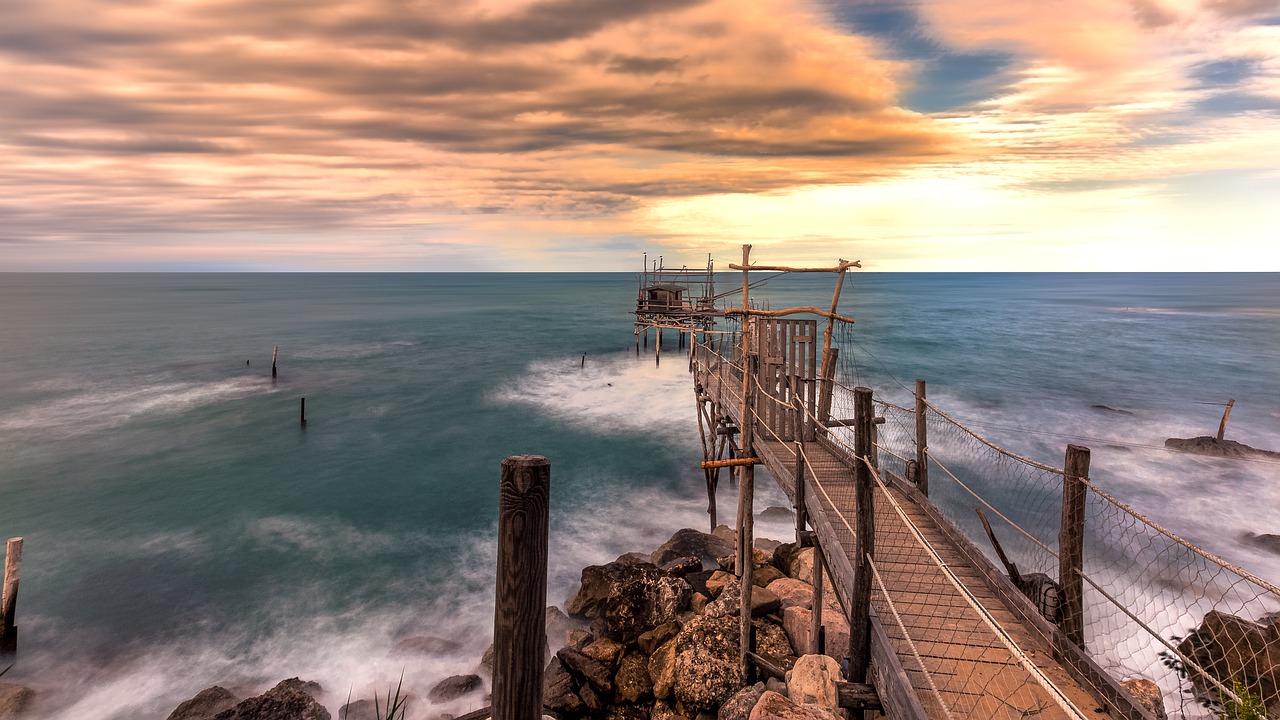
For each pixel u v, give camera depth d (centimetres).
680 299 5044
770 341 1443
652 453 2670
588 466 2514
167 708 1181
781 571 1463
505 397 3719
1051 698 580
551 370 4622
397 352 5481
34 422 3100
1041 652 644
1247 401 3469
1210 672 1042
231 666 1302
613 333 6981
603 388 3981
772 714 784
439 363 4906
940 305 11725
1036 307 11362
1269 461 2373
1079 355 5141
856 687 658
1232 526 1828
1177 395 3628
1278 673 977
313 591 1598
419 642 1368
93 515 2044
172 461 2562
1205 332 6931
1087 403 3428
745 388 1232
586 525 1978
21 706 1173
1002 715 560
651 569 1403
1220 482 2184
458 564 1747
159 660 1323
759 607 1214
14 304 12412
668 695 1097
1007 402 3431
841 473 1190
